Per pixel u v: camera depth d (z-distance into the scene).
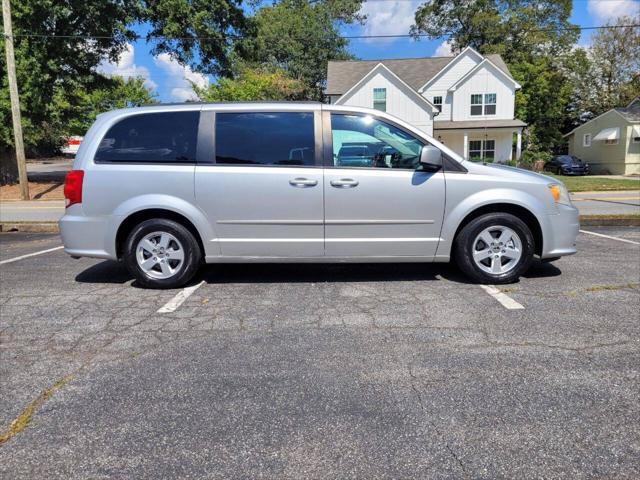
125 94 43.06
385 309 4.52
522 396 2.94
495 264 5.18
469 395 2.96
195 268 5.23
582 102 44.25
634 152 33.88
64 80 20.22
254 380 3.20
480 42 45.62
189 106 5.17
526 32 43.38
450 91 32.44
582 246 7.18
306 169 5.01
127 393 3.05
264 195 5.00
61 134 41.97
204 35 22.12
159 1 21.20
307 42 46.59
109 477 2.29
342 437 2.57
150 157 5.08
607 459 2.37
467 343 3.72
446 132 32.16
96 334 4.00
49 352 3.66
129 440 2.57
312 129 5.07
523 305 4.54
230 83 28.41
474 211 5.16
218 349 3.68
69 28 19.89
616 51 42.97
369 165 5.06
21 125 17.88
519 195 5.07
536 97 39.31
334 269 6.04
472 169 5.13
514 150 37.34
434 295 4.91
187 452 2.47
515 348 3.61
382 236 5.09
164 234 5.14
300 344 3.75
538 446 2.47
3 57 18.39
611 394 2.94
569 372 3.22
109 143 5.12
